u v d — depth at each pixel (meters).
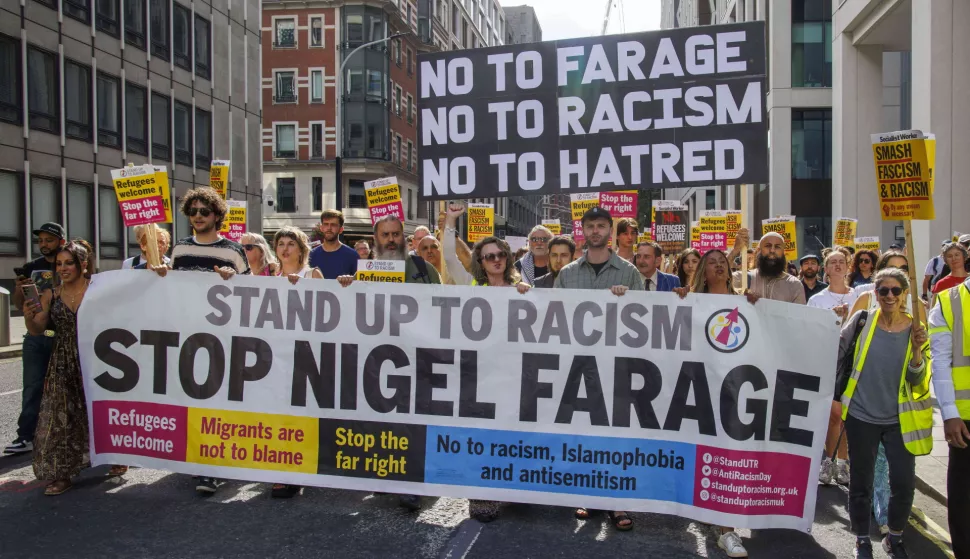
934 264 9.64
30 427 6.11
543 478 4.74
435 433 4.87
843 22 21.77
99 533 4.45
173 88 26.88
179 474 5.75
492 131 5.81
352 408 4.96
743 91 5.38
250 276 5.09
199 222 5.34
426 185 5.97
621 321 4.68
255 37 32.81
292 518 4.78
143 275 5.21
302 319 5.04
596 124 5.62
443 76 5.89
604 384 4.70
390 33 46.34
